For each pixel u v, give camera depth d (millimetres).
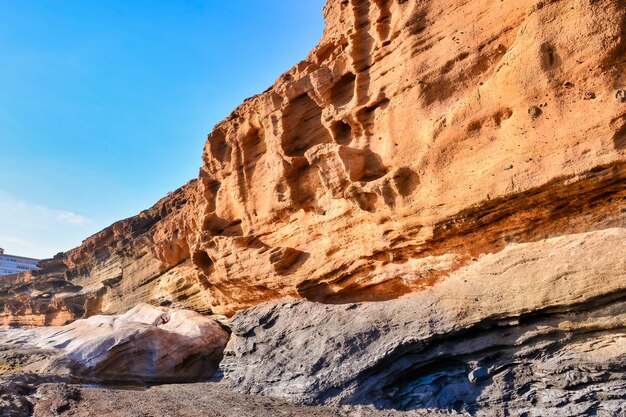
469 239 14273
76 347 26359
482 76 14203
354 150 17250
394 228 15852
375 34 18172
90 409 15781
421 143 15352
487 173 12938
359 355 16062
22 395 17984
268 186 23156
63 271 72562
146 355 26531
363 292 18734
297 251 21328
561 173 11234
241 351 22062
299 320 19922
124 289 47438
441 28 15773
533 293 12203
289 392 17484
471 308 13672
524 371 12633
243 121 26031
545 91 11672
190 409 15914
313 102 21750
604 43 10594
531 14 12070
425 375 14922
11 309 66000
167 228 39625
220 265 25328
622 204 11242
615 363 10672
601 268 10977
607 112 10547
